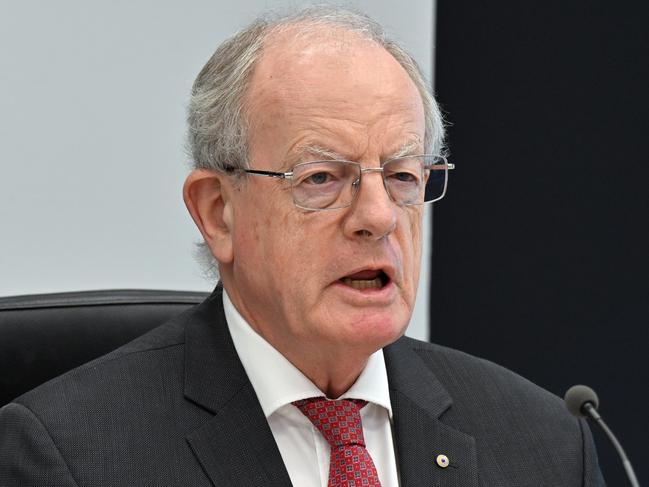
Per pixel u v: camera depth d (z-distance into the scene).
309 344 3.04
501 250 6.75
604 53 6.38
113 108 5.48
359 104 2.99
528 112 6.63
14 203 5.26
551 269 6.60
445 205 6.86
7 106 5.24
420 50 6.57
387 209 2.93
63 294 3.86
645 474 6.26
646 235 6.26
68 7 5.38
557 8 6.52
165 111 5.61
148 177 5.58
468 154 6.79
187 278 5.67
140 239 5.56
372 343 2.96
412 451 3.22
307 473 3.12
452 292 6.88
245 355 3.23
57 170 5.36
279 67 3.04
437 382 3.49
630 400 6.33
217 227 3.26
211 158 3.19
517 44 6.63
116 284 5.50
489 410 3.48
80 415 3.07
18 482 2.98
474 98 6.76
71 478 2.94
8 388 3.64
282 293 3.01
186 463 3.03
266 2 5.79
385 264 2.95
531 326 6.68
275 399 3.14
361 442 3.12
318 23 3.13
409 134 3.07
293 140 2.98
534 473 3.35
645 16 6.24
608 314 6.41
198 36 5.69
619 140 6.34
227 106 3.13
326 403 3.15
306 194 2.97
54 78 5.35
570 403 2.84
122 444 3.03
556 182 6.57
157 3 5.58
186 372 3.24
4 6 5.23
